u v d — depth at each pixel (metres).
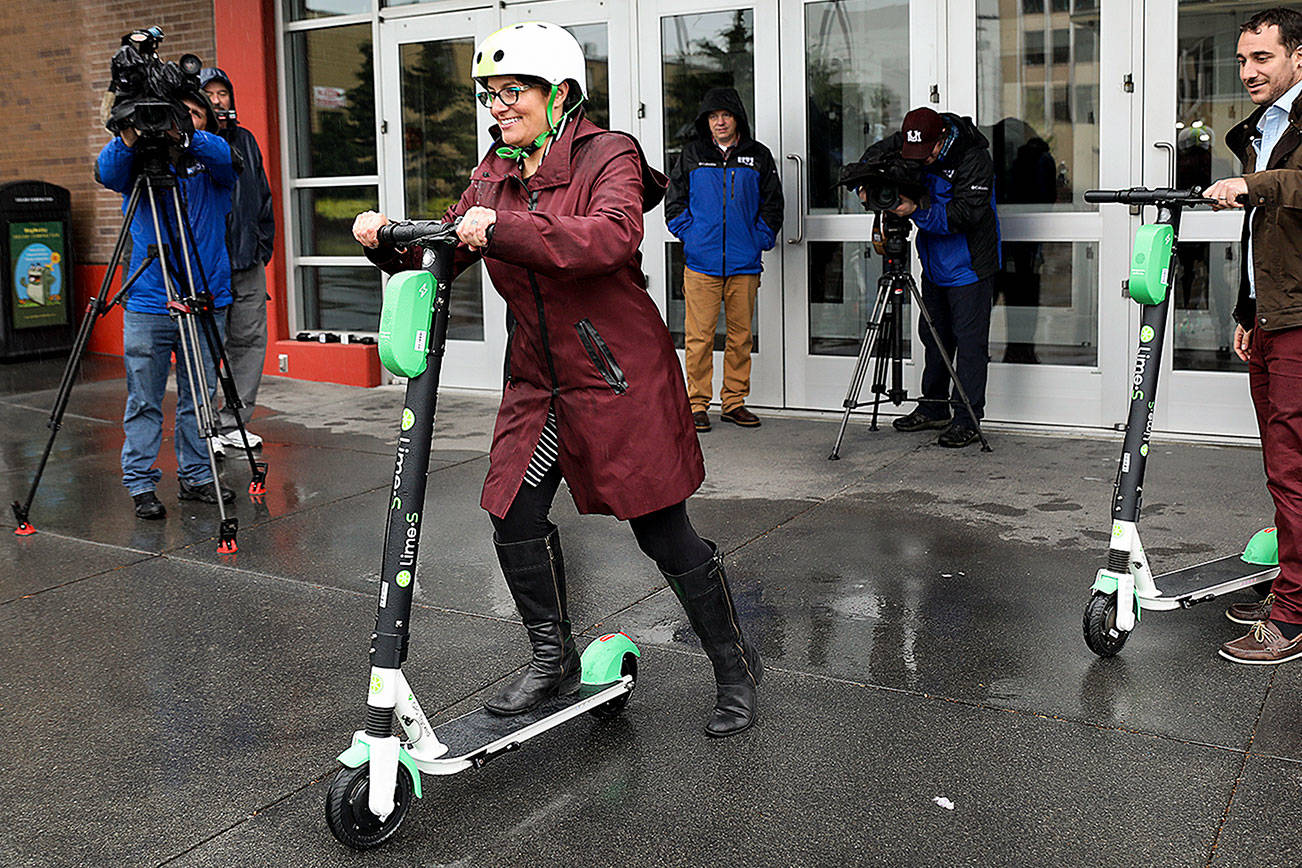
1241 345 4.00
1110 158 6.47
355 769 2.75
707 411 7.32
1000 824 2.84
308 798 3.05
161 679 3.78
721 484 5.91
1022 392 6.87
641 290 3.07
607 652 3.35
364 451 6.81
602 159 2.90
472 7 8.17
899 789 3.01
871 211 6.26
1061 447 6.42
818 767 3.13
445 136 8.47
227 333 6.33
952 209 6.20
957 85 6.81
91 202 10.09
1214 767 3.06
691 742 3.29
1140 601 3.76
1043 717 3.37
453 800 3.02
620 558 4.87
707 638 3.30
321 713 3.53
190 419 5.72
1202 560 4.59
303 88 8.96
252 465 5.89
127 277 5.50
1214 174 6.27
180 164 5.15
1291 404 3.60
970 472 5.99
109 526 5.42
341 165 8.95
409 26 8.44
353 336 8.98
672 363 3.13
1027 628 4.01
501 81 2.90
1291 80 3.61
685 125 7.62
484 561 4.88
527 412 3.11
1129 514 3.68
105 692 3.69
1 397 8.35
